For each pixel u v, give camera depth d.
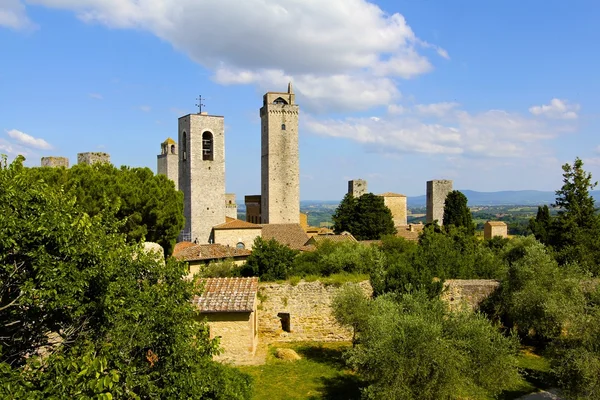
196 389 13.31
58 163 59.22
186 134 73.50
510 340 19.38
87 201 34.50
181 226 45.91
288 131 94.38
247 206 106.88
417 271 30.33
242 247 62.56
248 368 24.36
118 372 11.62
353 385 22.69
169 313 13.84
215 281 26.72
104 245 13.44
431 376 17.03
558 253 38.69
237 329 24.77
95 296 12.17
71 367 10.60
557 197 46.22
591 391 17.64
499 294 30.22
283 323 30.62
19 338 11.67
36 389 9.87
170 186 46.91
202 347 14.70
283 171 94.31
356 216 78.19
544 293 25.69
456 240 52.34
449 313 21.16
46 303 11.05
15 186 11.38
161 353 13.48
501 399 21.33
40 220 10.91
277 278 32.03
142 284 14.45
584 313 21.33
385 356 17.25
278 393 21.69
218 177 74.25
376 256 36.16
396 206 104.25
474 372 18.03
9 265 10.54
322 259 35.75
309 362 25.75
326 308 30.09
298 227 69.06
